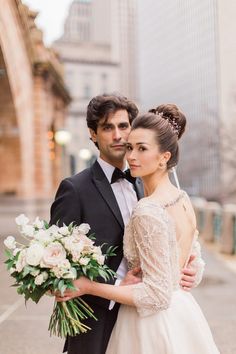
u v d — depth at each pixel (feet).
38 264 9.14
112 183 11.04
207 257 53.72
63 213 10.62
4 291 33.35
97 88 353.51
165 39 263.08
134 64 364.58
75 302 9.85
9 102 85.71
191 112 186.50
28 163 101.65
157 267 9.25
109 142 10.99
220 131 93.61
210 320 26.25
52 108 121.39
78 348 10.58
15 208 98.99
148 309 9.37
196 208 81.10
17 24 81.00
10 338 22.68
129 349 9.84
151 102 303.89
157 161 10.00
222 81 74.02
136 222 9.46
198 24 149.28
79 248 9.18
